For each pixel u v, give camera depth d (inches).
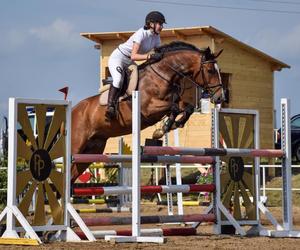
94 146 530.9
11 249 384.2
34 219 422.6
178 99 495.5
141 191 450.0
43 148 426.3
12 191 410.9
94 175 834.2
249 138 509.4
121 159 456.1
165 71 494.0
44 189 429.1
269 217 495.5
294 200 848.3
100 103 510.6
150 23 498.6
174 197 859.4
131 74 502.0
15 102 413.4
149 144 501.4
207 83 497.0
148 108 495.5
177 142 596.1
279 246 410.0
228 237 466.9
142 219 447.8
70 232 432.1
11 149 411.2
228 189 495.8
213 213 490.3
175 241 433.4
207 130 927.7
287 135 490.9
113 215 681.6
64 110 435.5
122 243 418.9
